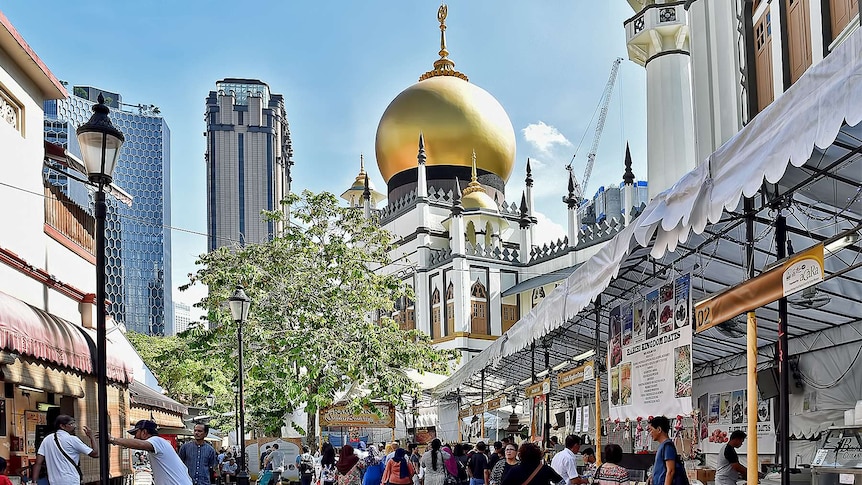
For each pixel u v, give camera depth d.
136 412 25.86
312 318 28.20
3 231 14.91
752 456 9.16
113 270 164.62
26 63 16.31
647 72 32.56
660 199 9.58
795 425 16.06
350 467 18.17
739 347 17.89
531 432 22.48
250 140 198.62
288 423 34.78
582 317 18.75
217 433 53.69
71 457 10.95
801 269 8.01
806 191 9.28
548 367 22.16
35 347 13.43
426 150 74.19
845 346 14.80
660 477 10.52
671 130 31.42
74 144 111.31
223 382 45.53
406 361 31.12
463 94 75.12
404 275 73.00
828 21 17.52
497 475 14.09
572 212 66.75
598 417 16.78
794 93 6.80
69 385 16.66
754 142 7.49
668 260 13.52
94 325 19.41
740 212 10.83
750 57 23.11
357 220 31.61
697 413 19.38
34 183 16.81
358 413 28.31
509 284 69.56
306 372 29.89
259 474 28.61
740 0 23.95
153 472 10.33
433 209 72.81
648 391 12.05
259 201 196.88
